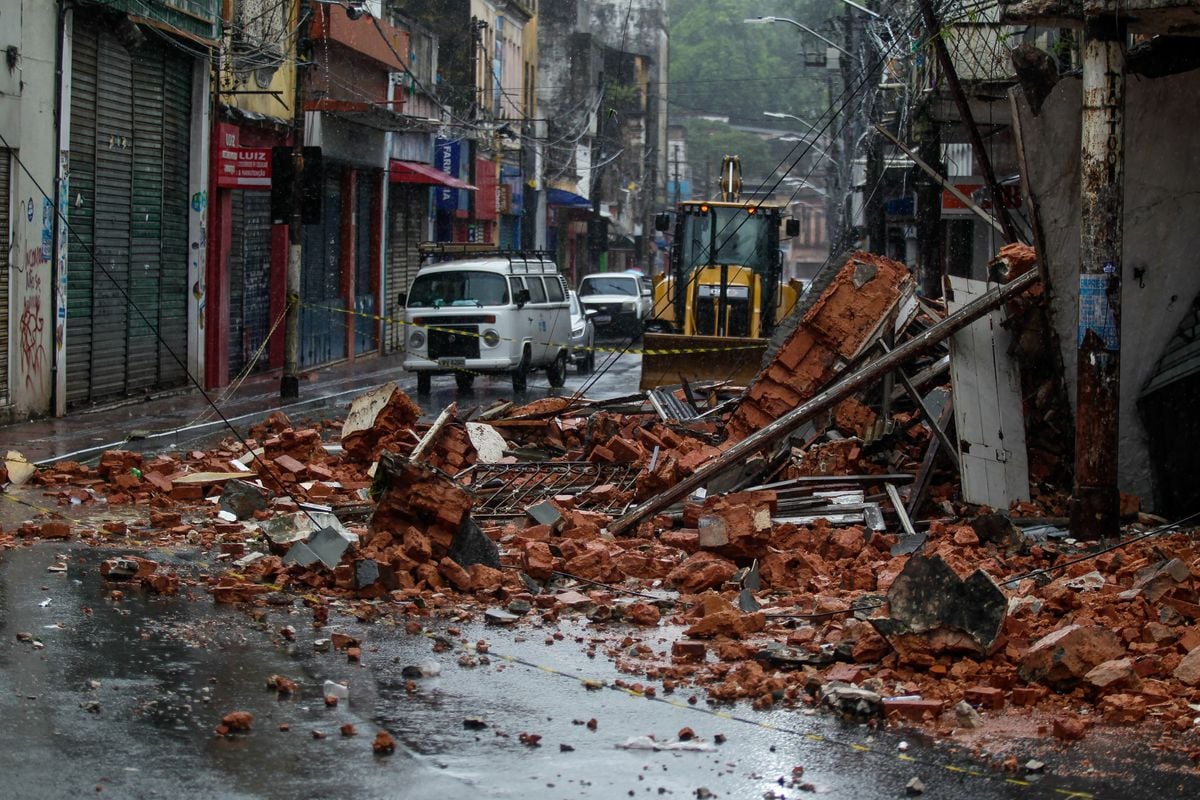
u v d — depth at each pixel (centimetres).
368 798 541
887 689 712
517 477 1398
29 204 1900
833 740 638
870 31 3000
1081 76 1311
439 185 4294
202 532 1107
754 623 824
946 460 1244
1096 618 818
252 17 2869
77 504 1232
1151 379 1261
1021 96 1245
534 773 582
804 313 1541
